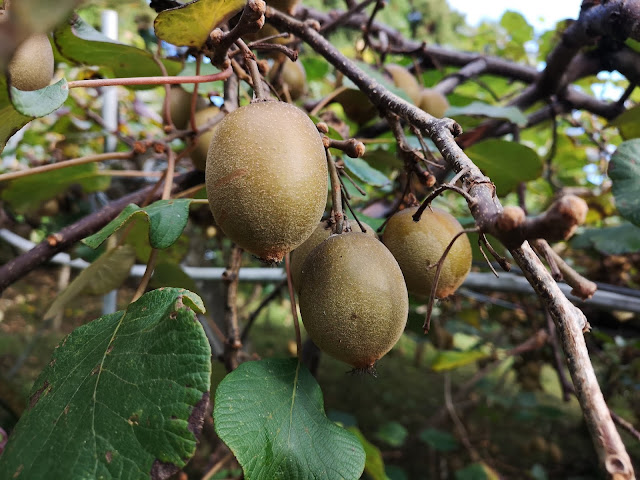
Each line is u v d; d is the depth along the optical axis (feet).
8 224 2.27
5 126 0.65
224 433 0.60
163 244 0.67
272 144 0.57
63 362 0.62
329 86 2.04
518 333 2.87
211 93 1.13
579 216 0.33
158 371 0.54
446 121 0.61
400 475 2.49
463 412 3.38
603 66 1.40
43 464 0.52
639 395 2.88
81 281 0.96
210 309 2.27
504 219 0.37
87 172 1.27
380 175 1.16
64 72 2.15
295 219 0.57
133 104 2.22
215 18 0.71
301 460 0.63
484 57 1.60
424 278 0.76
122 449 0.51
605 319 1.84
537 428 3.70
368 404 4.04
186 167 1.87
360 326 0.63
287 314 5.32
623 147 0.96
